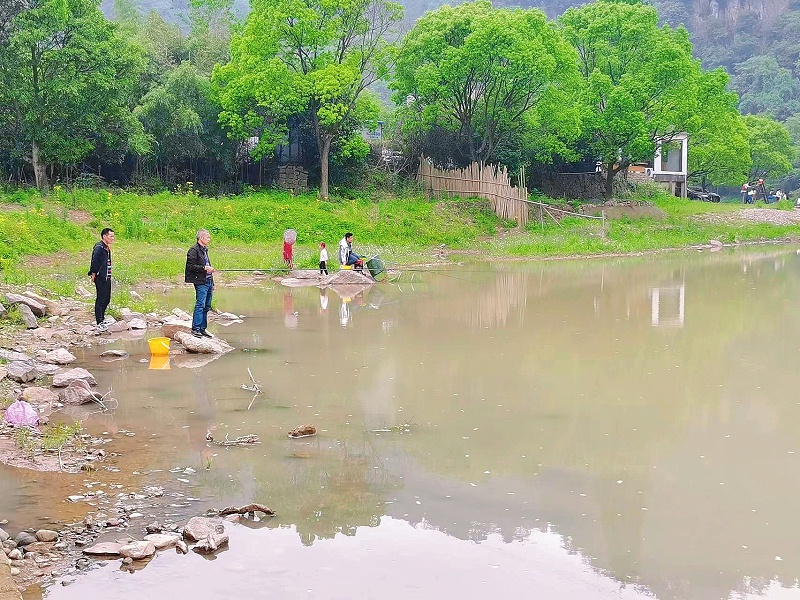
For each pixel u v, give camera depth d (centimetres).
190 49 4269
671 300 2061
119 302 1711
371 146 4347
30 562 614
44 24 2967
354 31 3769
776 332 1617
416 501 748
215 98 3694
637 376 1234
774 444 920
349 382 1170
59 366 1209
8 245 2252
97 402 1033
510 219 3797
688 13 13550
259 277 2416
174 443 891
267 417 994
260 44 3581
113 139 3222
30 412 931
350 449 883
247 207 3291
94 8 3133
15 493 743
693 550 659
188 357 1316
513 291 2217
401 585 597
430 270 2744
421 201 3897
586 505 745
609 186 4509
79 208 2897
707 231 4156
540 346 1454
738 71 11894
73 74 3036
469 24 3966
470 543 666
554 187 4709
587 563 635
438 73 3894
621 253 3425
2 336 1347
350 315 1772
